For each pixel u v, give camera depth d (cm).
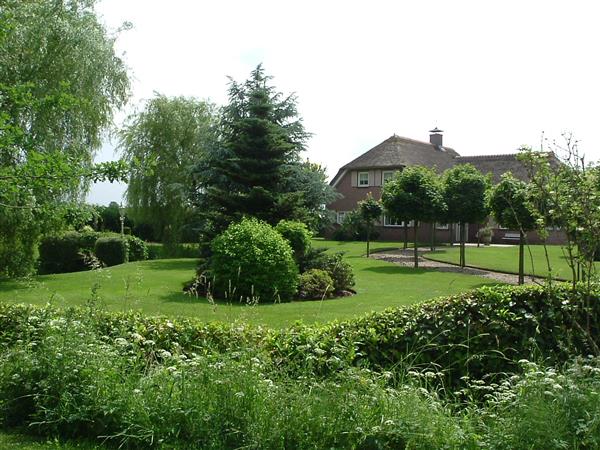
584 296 557
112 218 3284
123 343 504
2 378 485
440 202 2152
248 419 398
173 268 2033
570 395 387
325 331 537
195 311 1084
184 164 2888
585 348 548
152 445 410
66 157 625
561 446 350
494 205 1730
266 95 2002
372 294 1444
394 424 383
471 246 3231
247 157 1919
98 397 446
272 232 1400
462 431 378
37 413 456
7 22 716
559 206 539
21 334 561
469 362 536
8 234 1722
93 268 657
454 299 569
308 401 400
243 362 444
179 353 512
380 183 3822
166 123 2908
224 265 1331
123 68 1852
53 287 1455
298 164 2417
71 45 1666
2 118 614
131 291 1382
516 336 546
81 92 1675
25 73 1588
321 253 1597
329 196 2455
